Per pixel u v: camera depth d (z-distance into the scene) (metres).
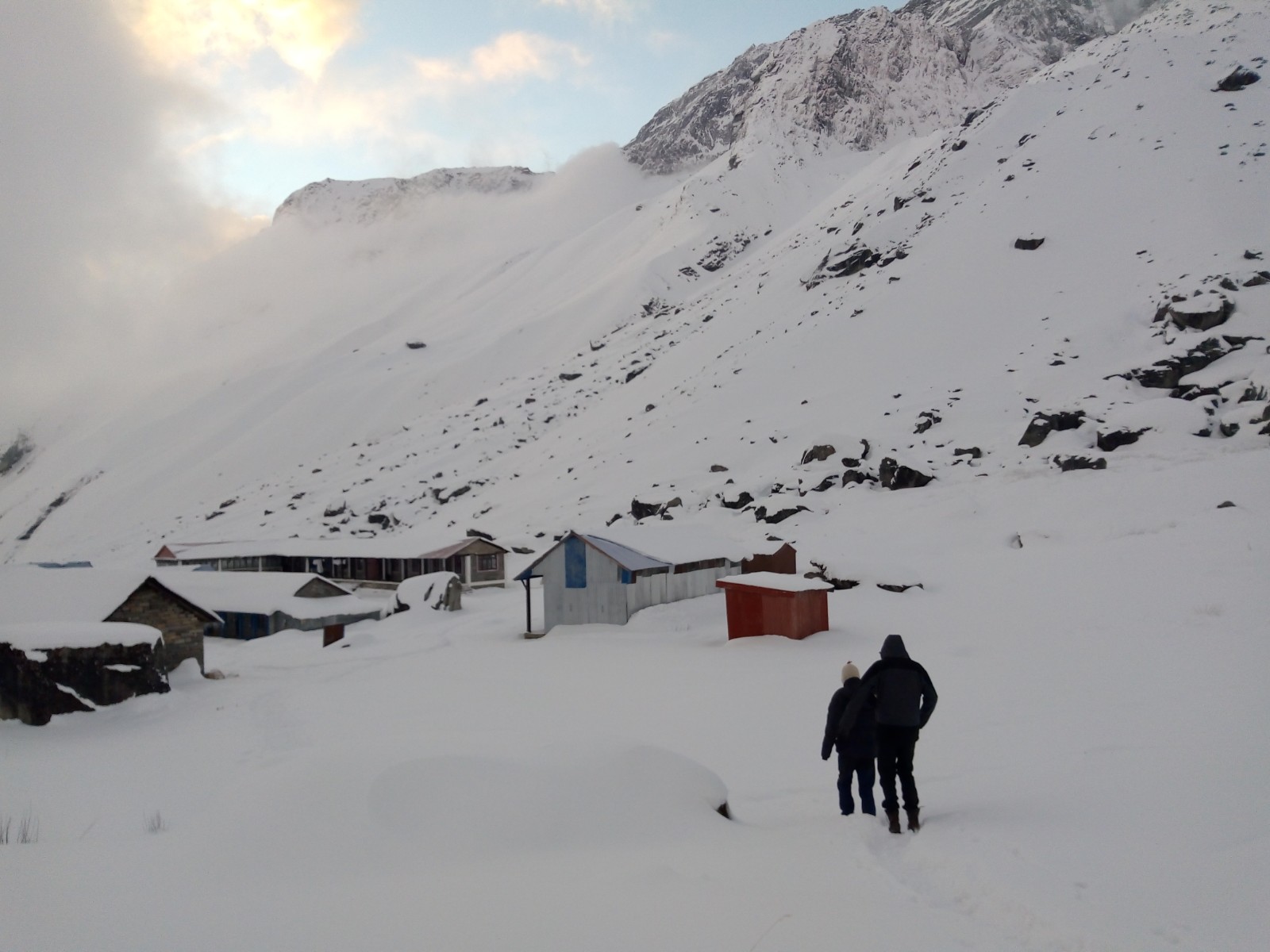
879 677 8.37
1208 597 21.23
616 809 8.07
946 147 119.88
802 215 194.00
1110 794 8.43
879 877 6.42
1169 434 43.62
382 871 6.68
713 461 64.69
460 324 188.12
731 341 97.88
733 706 16.27
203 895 6.11
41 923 5.58
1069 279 69.25
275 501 103.88
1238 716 11.27
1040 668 16.91
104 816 11.55
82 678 20.53
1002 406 54.38
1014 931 5.34
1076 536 34.03
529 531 63.28
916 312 76.31
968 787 9.70
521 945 5.09
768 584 24.25
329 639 35.53
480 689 20.48
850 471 51.88
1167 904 5.51
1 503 156.25
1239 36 100.94
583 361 132.12
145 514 121.00
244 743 16.48
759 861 6.88
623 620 30.50
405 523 82.81
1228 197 69.19
